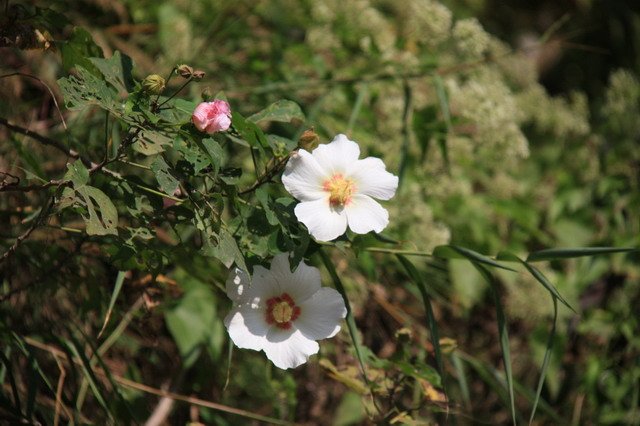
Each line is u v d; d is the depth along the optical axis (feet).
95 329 4.91
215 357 4.95
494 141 5.78
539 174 6.76
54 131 5.09
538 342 5.96
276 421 4.82
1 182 4.17
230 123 3.97
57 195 3.99
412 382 4.62
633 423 5.88
